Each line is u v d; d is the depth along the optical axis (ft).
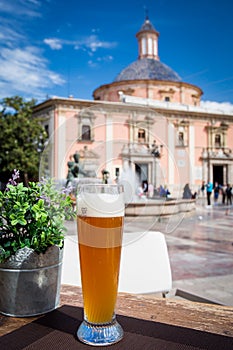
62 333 3.08
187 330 3.12
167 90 109.09
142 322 3.31
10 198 3.43
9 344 2.87
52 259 3.49
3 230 3.41
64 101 85.51
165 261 6.49
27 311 3.41
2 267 3.38
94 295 2.95
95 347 2.81
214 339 2.94
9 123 69.51
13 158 65.67
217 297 10.52
